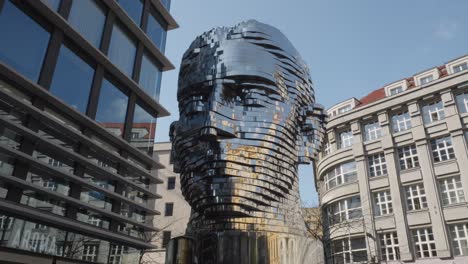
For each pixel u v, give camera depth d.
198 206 14.02
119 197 18.19
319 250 14.32
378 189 34.38
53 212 14.90
